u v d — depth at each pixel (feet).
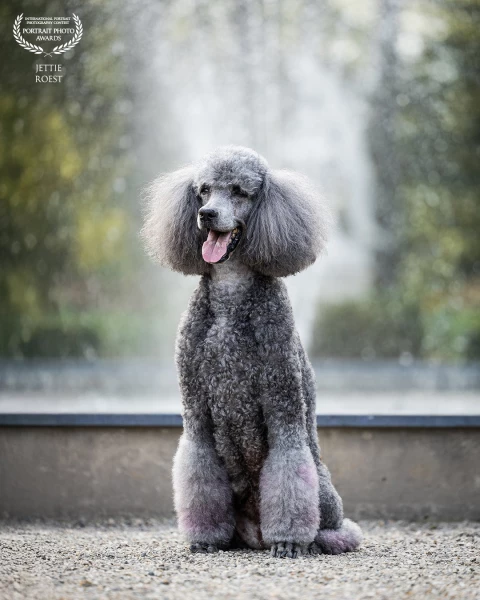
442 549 13.37
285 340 12.35
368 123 51.34
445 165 53.06
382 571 11.39
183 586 10.53
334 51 51.65
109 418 16.58
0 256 47.44
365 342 44.60
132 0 44.73
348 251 50.08
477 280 54.24
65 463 16.76
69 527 16.16
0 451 16.79
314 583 10.71
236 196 12.73
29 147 46.91
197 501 12.59
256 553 12.65
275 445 12.30
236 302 12.52
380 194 51.16
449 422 16.48
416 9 52.49
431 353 45.34
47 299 48.32
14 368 37.76
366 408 22.66
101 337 43.34
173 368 37.24
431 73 52.95
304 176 13.75
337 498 13.05
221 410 12.35
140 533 15.37
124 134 47.01
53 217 48.11
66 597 10.03
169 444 16.69
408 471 16.65
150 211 14.26
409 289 50.98
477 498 16.62
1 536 14.79
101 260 49.34
